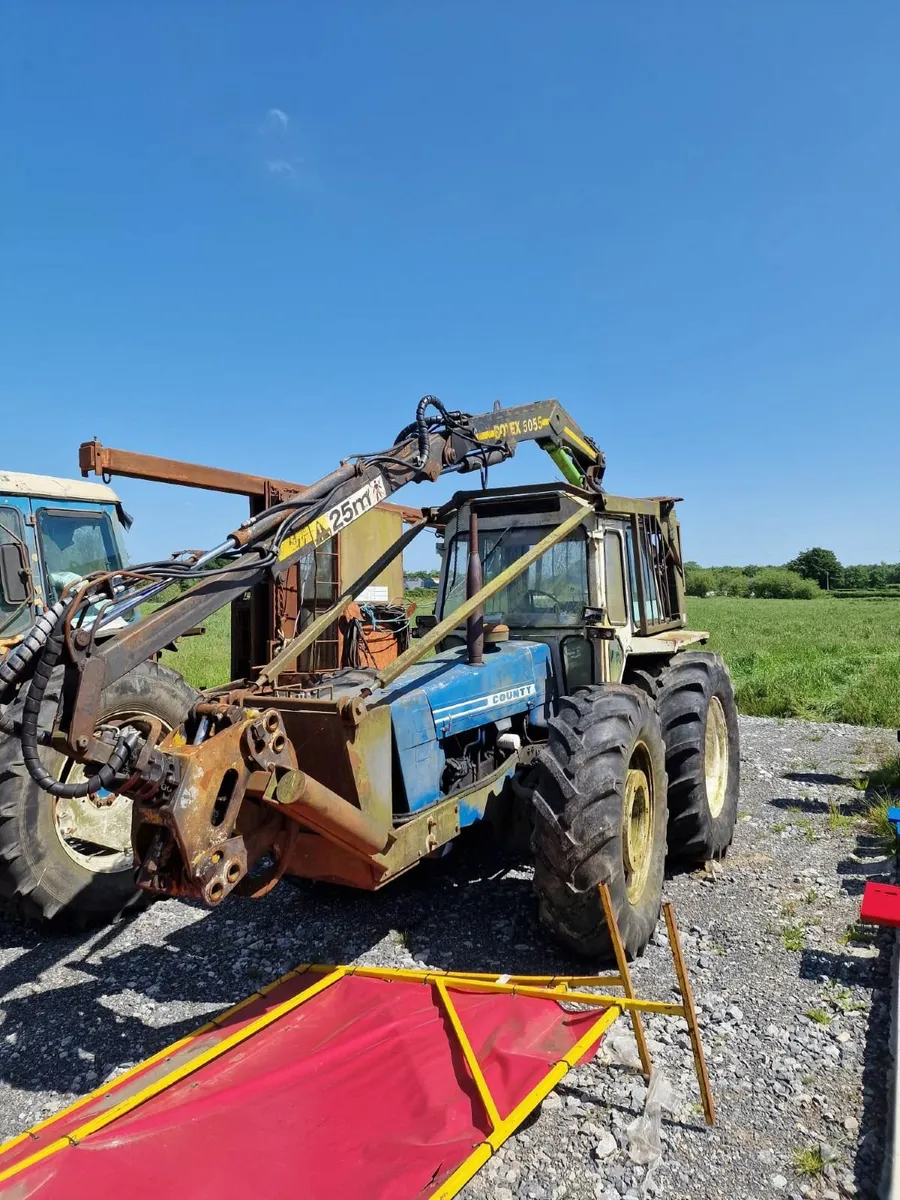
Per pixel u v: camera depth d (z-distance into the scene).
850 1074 2.88
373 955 3.89
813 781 7.09
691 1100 2.75
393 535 9.56
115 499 6.70
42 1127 2.48
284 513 3.16
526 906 4.32
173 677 4.95
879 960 3.69
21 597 5.51
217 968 3.90
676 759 4.75
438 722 3.67
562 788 3.50
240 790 2.57
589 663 4.59
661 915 4.07
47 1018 3.54
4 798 4.12
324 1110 2.49
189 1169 2.21
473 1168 2.18
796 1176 2.42
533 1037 2.77
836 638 21.42
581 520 4.52
